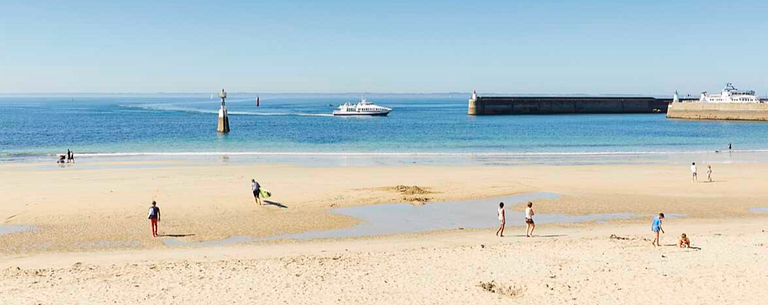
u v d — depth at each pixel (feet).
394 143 281.95
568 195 125.08
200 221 98.78
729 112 497.46
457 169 171.32
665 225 96.99
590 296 59.16
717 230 91.97
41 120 505.66
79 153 219.61
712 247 77.41
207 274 66.64
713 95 532.73
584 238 86.02
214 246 83.15
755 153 229.66
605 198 121.49
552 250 77.30
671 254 74.13
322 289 61.52
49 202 112.98
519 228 95.35
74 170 164.25
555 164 189.47
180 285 62.54
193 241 86.07
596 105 646.74
